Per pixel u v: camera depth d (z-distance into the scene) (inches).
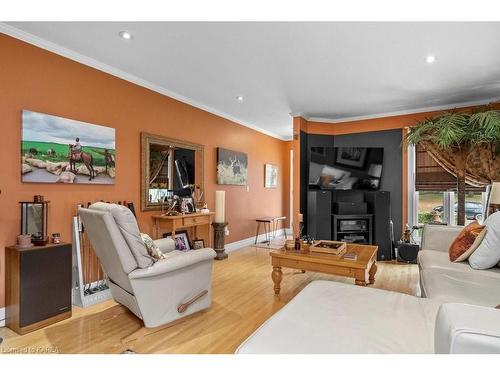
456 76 134.3
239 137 218.4
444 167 173.9
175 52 111.7
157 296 85.2
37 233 98.7
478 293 73.6
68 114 110.0
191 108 171.6
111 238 78.1
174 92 157.4
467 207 171.9
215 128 192.1
